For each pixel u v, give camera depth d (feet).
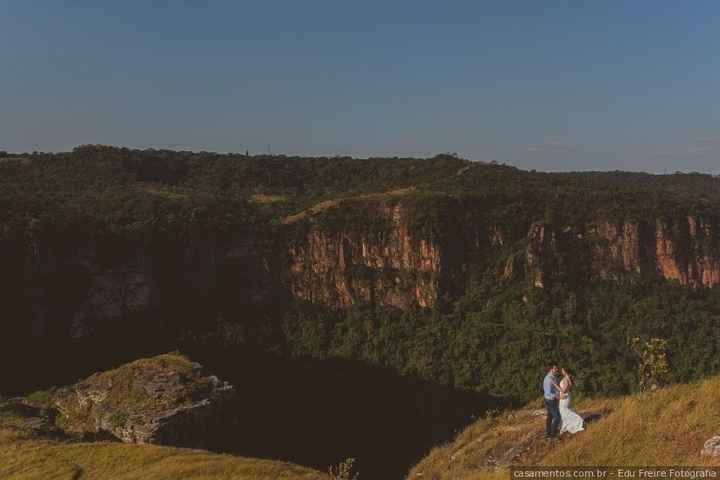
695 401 53.11
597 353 274.57
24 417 161.27
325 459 209.46
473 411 247.09
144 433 150.10
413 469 75.36
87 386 176.96
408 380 287.89
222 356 302.45
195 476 84.23
